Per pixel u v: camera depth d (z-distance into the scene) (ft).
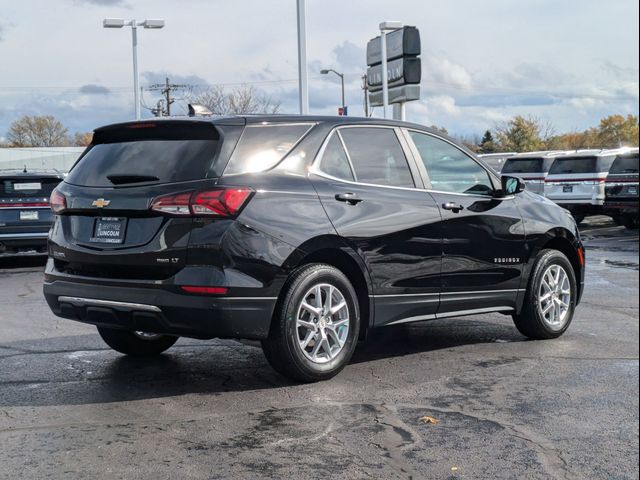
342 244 17.88
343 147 18.84
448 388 17.38
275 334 17.01
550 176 74.02
